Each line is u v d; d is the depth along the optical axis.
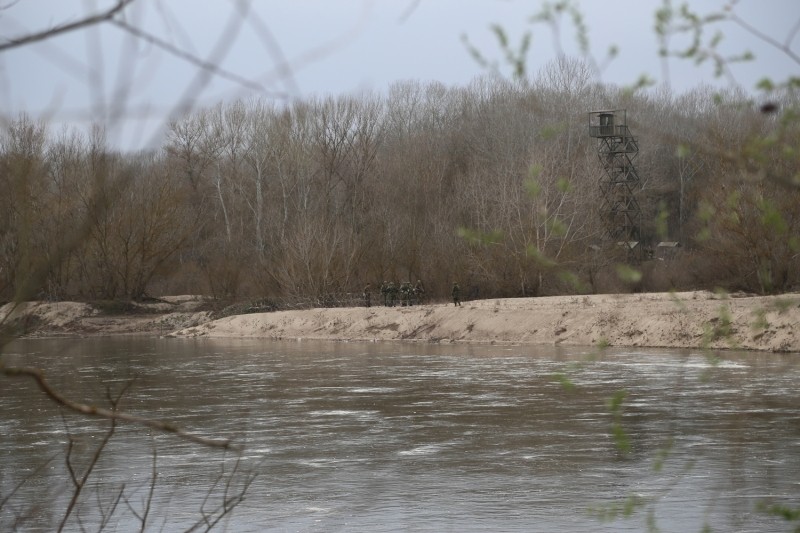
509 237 91.62
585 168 95.44
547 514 22.44
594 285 87.00
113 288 99.62
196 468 28.16
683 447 30.11
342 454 30.30
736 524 20.95
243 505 23.70
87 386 49.31
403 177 117.38
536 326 77.56
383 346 77.75
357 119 127.69
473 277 97.75
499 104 128.75
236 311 102.69
